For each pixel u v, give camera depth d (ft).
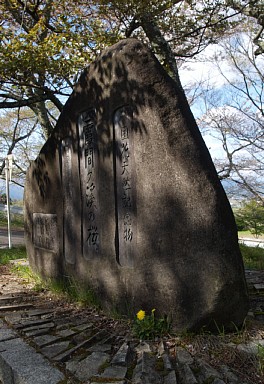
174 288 9.84
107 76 12.19
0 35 21.52
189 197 9.71
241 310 9.45
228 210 9.52
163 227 10.22
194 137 10.00
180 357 8.49
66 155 15.10
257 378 7.72
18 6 23.91
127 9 21.53
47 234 16.58
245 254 24.97
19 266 20.88
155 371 7.92
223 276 9.03
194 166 9.77
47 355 8.91
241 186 38.88
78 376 7.86
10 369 8.35
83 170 13.88
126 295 11.37
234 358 8.43
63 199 15.25
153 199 10.53
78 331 10.43
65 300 14.02
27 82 23.86
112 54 11.85
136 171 11.12
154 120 10.47
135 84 11.01
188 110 10.44
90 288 13.14
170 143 10.16
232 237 9.34
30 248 18.57
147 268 10.59
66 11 24.57
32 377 7.81
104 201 12.54
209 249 9.25
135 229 11.21
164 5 21.77
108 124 12.30
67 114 14.73
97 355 8.77
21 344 9.60
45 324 11.14
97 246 12.96
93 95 13.05
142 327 9.78
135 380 7.56
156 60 10.87
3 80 22.63
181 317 9.70
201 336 9.40
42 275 17.07
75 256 14.24
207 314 9.23
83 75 13.55
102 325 10.97
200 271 9.34
